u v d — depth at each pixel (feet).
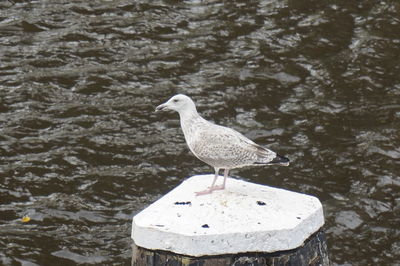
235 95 53.01
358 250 41.16
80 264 39.58
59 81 53.36
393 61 57.06
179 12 61.31
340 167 47.16
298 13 61.67
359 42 58.75
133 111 51.03
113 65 55.26
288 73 55.36
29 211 42.93
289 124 50.70
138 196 44.39
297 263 24.38
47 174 45.62
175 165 46.83
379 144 49.01
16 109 50.62
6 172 45.55
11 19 59.47
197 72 55.06
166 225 24.03
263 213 24.90
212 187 26.81
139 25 59.57
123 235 41.47
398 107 52.44
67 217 42.65
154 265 23.99
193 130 28.66
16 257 39.73
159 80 54.03
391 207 44.21
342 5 62.59
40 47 56.65
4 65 54.60
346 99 53.21
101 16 60.39
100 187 44.83
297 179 46.14
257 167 46.96
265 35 59.06
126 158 47.16
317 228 25.35
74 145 47.88
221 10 61.72
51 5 61.52
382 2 62.80
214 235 23.57
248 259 23.89
